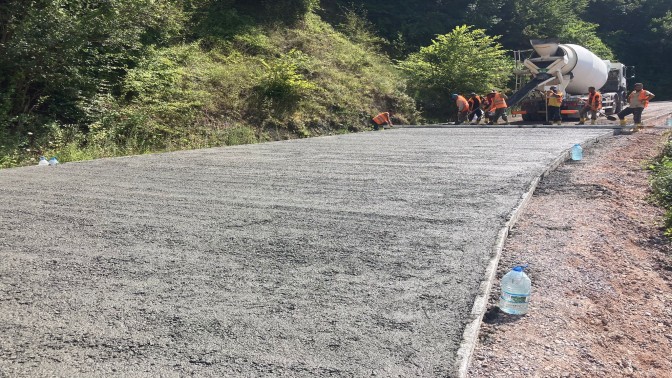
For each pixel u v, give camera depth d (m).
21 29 12.03
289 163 9.30
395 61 26.53
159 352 2.78
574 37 34.53
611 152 10.93
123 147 12.82
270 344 2.87
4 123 11.70
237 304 3.37
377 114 20.12
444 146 11.77
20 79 12.37
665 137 12.91
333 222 5.27
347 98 19.70
